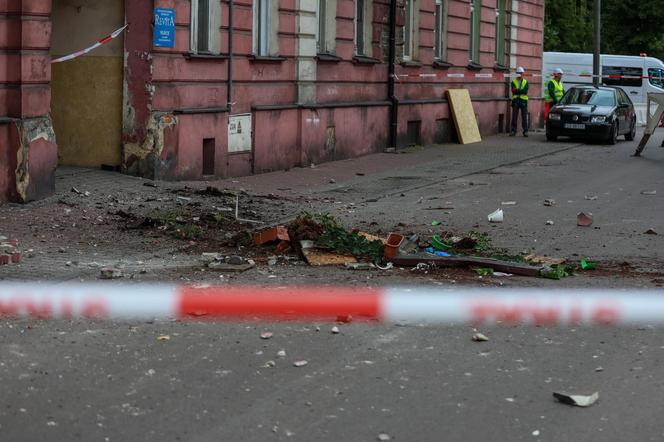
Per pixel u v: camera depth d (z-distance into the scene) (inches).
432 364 307.3
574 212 673.0
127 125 749.3
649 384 291.9
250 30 858.1
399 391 281.3
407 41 1236.5
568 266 457.4
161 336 330.0
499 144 1333.7
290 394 276.7
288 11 922.1
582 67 2150.6
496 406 270.2
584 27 2768.2
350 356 313.4
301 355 313.3
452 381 291.1
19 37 598.9
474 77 1421.0
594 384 291.0
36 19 608.1
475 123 1384.1
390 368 302.4
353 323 353.4
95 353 311.0
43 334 330.6
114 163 759.1
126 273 433.4
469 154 1164.5
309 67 960.3
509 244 540.1
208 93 804.0
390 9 1152.8
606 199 749.3
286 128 931.3
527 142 1382.9
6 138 597.9
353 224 605.0
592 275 453.4
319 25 1011.3
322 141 999.6
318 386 283.9
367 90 1110.4
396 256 462.3
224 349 317.7
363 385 285.6
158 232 542.3
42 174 622.2
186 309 367.6
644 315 373.1
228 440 242.5
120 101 752.3
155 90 742.5
